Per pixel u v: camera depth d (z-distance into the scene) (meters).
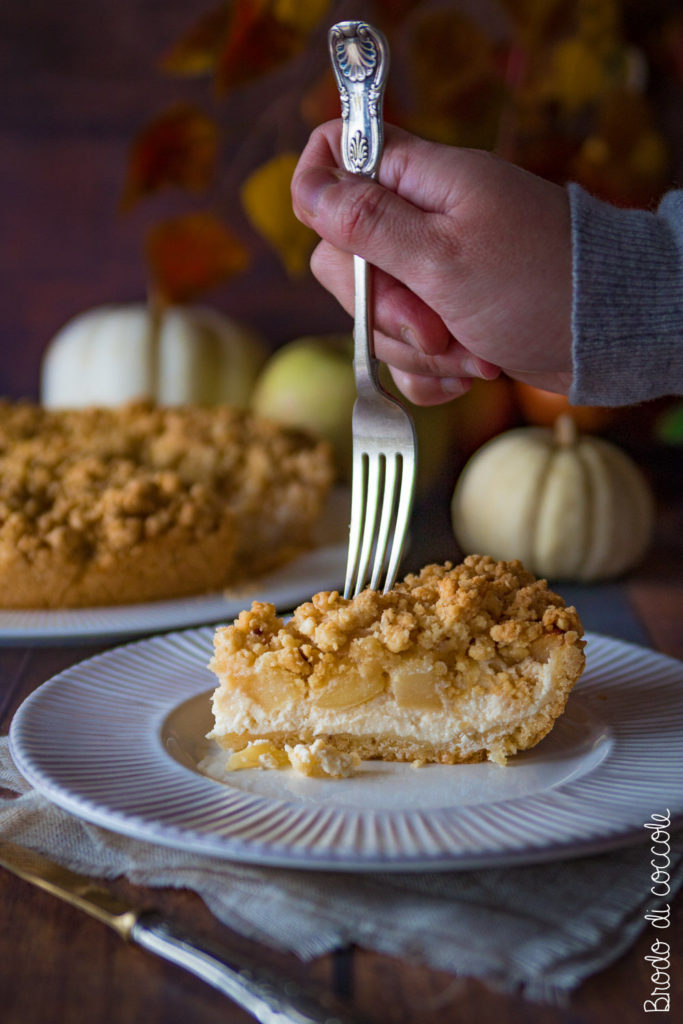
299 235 0.93
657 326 0.52
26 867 0.45
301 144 1.05
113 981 0.41
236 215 1.07
